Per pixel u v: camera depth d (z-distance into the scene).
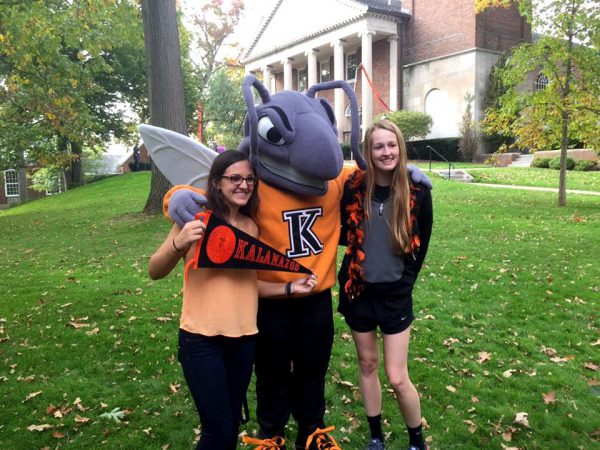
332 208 2.75
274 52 35.19
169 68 11.86
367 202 2.70
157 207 13.41
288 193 2.60
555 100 11.41
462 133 26.20
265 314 2.67
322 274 2.67
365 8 27.56
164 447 3.23
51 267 8.59
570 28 11.26
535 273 6.84
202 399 2.31
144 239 10.48
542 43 11.38
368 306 2.78
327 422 3.48
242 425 3.46
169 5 11.80
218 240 2.29
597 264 7.23
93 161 42.47
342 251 8.51
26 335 5.21
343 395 3.85
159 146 2.70
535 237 9.09
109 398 3.86
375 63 31.50
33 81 12.92
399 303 2.76
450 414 3.55
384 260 2.72
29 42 11.63
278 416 2.81
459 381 4.02
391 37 29.44
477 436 3.29
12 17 11.04
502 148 12.93
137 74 29.47
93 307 6.09
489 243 8.70
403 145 2.65
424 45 28.89
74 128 14.00
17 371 4.38
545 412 3.56
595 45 11.22
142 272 7.81
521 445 3.20
